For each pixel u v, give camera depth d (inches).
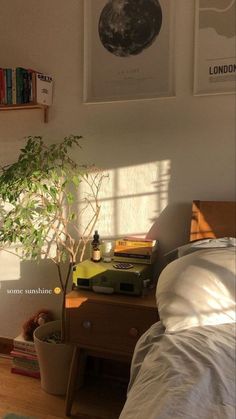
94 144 85.9
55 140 89.4
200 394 34.6
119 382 84.0
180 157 79.1
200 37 75.0
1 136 94.4
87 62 84.6
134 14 80.1
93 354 71.7
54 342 78.8
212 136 76.4
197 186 78.2
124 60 81.7
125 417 34.9
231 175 75.5
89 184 86.8
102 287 70.9
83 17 84.2
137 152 82.5
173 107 79.0
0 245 95.2
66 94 87.7
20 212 78.2
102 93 84.1
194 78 76.1
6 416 70.4
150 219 82.5
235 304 51.8
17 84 85.0
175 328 50.6
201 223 74.5
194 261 58.0
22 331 93.9
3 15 91.8
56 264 89.4
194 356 41.9
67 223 88.4
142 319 65.3
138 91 81.1
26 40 90.4
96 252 77.8
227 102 75.0
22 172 76.9
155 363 42.8
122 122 83.3
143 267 73.3
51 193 78.0
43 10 88.1
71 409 74.0
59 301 91.9
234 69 73.3
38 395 78.6
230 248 61.4
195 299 52.3
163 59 78.7
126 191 84.0
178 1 76.9
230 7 72.7
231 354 42.4
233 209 72.9
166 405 33.2
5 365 90.7
